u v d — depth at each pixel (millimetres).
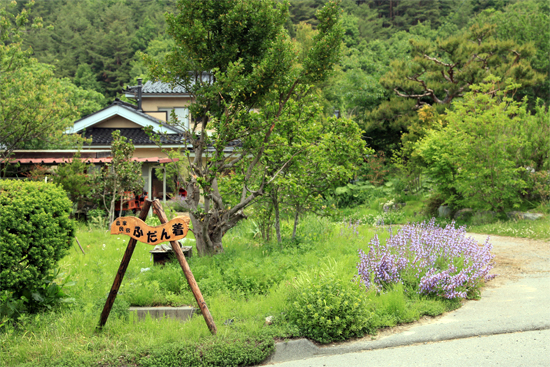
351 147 9016
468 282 6336
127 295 6035
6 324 5336
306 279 5652
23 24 15656
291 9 61906
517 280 7121
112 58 57938
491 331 4996
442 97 28750
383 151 28344
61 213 6238
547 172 13977
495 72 24266
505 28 37500
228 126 7930
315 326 5000
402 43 49750
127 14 67562
